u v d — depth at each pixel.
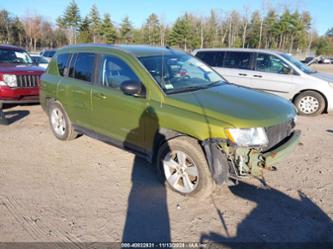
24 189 3.78
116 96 4.10
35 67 8.27
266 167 3.31
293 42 62.84
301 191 3.79
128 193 3.71
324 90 7.68
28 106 8.37
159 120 3.61
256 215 3.28
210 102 3.53
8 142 5.47
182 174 3.62
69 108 5.09
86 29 58.12
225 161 3.19
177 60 4.50
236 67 8.76
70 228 3.05
